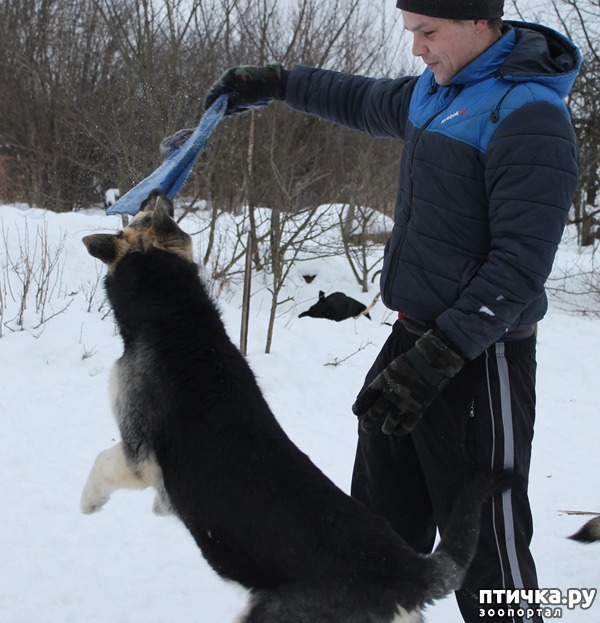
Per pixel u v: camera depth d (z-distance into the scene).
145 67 10.07
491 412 2.74
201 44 10.62
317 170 10.49
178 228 3.02
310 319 9.47
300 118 11.49
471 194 2.62
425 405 2.61
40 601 3.53
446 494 2.83
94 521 4.39
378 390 2.68
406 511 3.12
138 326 2.84
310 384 7.37
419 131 2.75
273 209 9.47
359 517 2.44
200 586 3.77
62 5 16.16
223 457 2.52
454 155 2.61
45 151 15.49
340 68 12.35
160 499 2.79
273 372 7.32
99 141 10.78
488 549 2.72
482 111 2.56
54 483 4.86
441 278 2.73
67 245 10.23
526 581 2.72
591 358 8.52
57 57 16.00
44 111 15.39
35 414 6.05
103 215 12.87
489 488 2.54
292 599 2.36
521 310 2.52
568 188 2.47
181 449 2.61
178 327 2.78
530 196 2.44
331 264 11.53
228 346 2.84
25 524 4.27
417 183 2.75
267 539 2.40
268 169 10.66
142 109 10.35
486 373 2.75
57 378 6.90
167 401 2.67
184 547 4.17
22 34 16.84
